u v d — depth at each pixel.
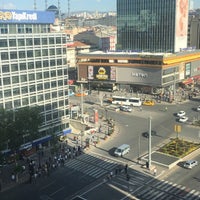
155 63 160.50
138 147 97.62
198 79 196.12
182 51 187.62
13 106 91.38
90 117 128.00
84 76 182.12
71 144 100.12
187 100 154.50
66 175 80.69
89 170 83.12
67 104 107.50
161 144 99.94
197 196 70.00
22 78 92.38
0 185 74.00
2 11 86.62
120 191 72.62
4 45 86.69
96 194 71.56
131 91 169.38
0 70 86.88
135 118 128.12
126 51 196.38
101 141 102.88
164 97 157.12
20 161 89.12
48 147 100.00
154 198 69.44
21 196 71.25
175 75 170.62
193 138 104.75
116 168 83.81
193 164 83.88
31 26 94.94
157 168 83.25
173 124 119.62
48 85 99.88
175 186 74.38
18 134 81.38
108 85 174.75
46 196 71.19
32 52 93.75
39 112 90.00
